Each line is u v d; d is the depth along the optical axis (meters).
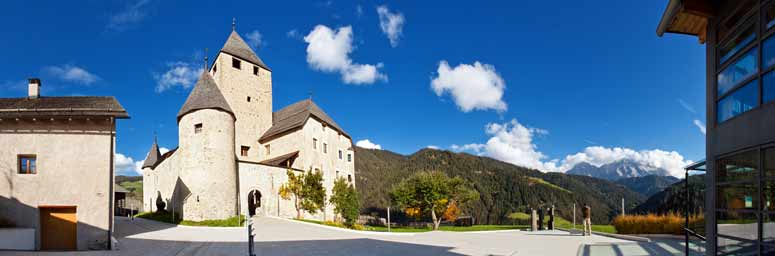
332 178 51.84
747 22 7.56
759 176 7.04
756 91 7.20
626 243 16.64
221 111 37.31
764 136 6.90
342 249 16.64
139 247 17.78
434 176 48.50
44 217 17.53
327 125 51.28
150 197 52.53
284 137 47.38
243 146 48.59
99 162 18.06
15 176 17.42
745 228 7.44
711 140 8.67
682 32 10.05
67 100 19.41
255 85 51.09
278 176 41.62
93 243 17.47
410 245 17.91
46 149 17.73
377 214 74.25
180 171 37.59
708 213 8.73
